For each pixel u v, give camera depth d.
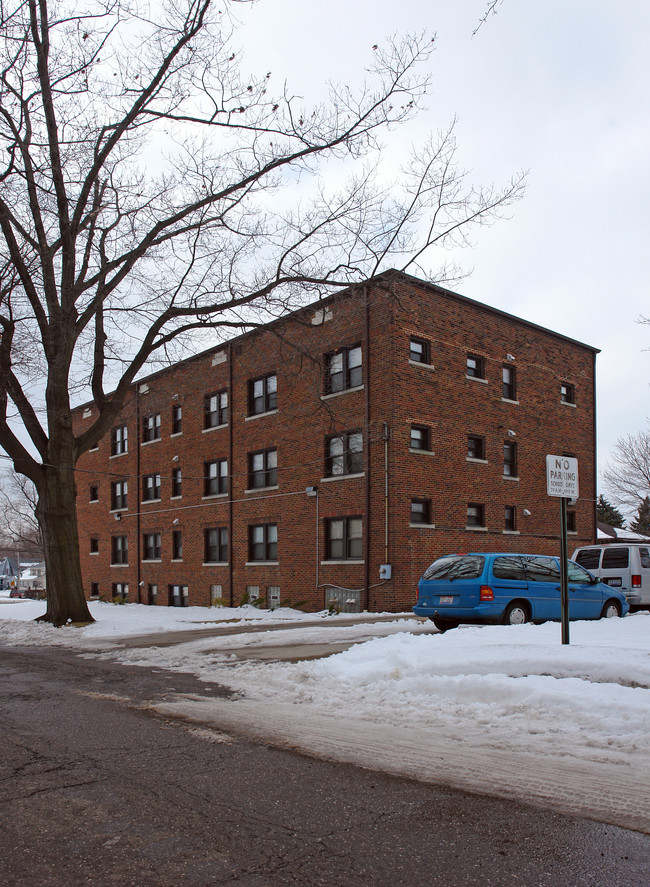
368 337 22.72
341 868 3.53
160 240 17.08
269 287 17.30
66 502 18.12
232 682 8.91
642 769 5.11
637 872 3.49
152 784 4.80
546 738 5.94
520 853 3.71
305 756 5.49
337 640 13.05
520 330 26.59
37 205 16.89
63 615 17.73
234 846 3.79
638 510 46.88
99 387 18.67
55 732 6.25
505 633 10.67
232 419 28.44
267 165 16.75
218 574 28.72
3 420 17.97
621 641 9.52
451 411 23.47
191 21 15.62
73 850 3.74
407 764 5.27
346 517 23.05
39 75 15.91
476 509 24.23
